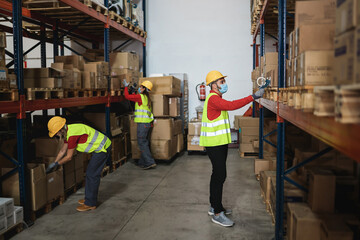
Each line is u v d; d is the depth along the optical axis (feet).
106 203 16.35
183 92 30.42
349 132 4.25
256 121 26.37
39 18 21.63
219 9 32.76
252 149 26.58
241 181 20.02
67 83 16.44
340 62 4.78
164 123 24.36
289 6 16.05
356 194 9.00
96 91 20.66
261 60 17.52
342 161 9.86
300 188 10.69
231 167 23.71
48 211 15.07
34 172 13.62
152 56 34.17
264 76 15.42
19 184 13.28
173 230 13.03
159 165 24.80
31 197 13.64
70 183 17.37
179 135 27.99
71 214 14.87
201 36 33.17
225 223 13.26
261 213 14.69
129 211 15.21
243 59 32.65
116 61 25.62
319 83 6.61
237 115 31.99
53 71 15.08
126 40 34.58
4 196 13.70
